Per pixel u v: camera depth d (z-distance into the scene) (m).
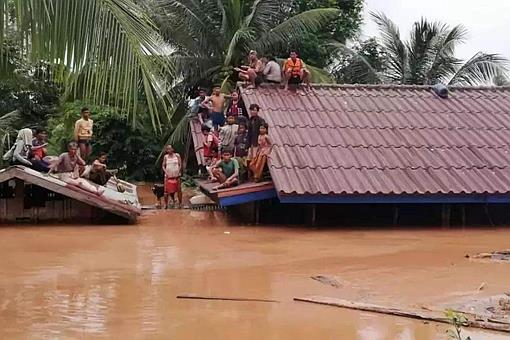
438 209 14.80
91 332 5.96
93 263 9.47
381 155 14.61
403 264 9.47
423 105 17.25
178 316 6.52
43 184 13.63
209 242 11.57
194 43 24.97
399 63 28.88
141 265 9.30
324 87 17.78
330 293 7.58
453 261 9.73
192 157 24.58
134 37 5.56
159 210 17.00
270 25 25.72
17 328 6.08
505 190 13.58
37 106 27.78
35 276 8.52
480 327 6.07
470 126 16.20
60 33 5.49
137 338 5.78
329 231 13.18
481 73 27.84
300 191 12.99
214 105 18.41
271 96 16.97
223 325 6.20
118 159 24.98
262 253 10.39
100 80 5.54
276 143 14.67
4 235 12.45
